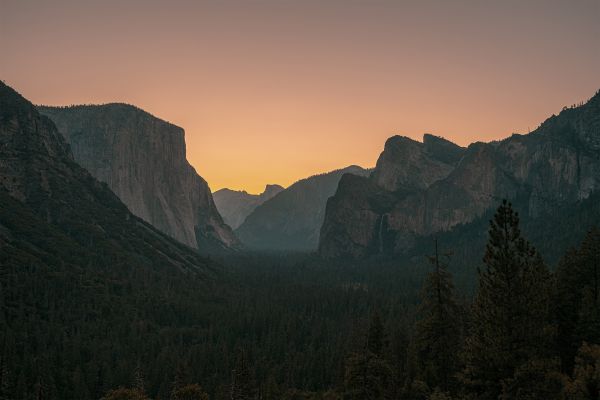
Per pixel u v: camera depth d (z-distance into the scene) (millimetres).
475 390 45219
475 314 45094
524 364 40438
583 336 52969
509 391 40656
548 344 43375
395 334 102250
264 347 145125
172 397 94562
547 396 40406
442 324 53938
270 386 103062
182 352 135875
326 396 94938
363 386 60312
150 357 130750
